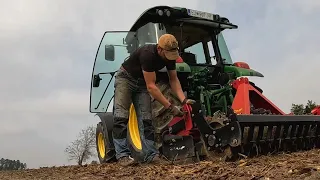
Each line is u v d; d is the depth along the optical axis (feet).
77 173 18.62
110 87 25.53
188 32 25.54
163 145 18.89
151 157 19.29
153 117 19.76
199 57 25.88
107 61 25.54
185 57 25.04
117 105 19.81
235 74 24.45
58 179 16.31
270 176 10.84
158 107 19.69
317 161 12.86
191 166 15.57
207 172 13.17
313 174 10.21
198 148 17.70
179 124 18.34
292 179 10.19
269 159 15.43
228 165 14.32
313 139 20.47
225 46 26.58
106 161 26.35
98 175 16.48
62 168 24.68
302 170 10.90
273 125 17.79
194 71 24.30
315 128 20.35
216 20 25.30
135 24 24.76
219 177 11.68
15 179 18.39
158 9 23.59
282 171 11.39
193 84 22.52
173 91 18.92
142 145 19.84
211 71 25.22
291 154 17.17
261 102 20.66
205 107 21.35
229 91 20.70
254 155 17.31
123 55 25.14
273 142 17.97
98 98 26.53
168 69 18.61
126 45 25.27
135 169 17.08
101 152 28.22
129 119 21.65
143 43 24.12
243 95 19.34
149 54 17.78
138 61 19.13
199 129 17.26
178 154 18.26
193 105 17.49
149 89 17.99
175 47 17.54
